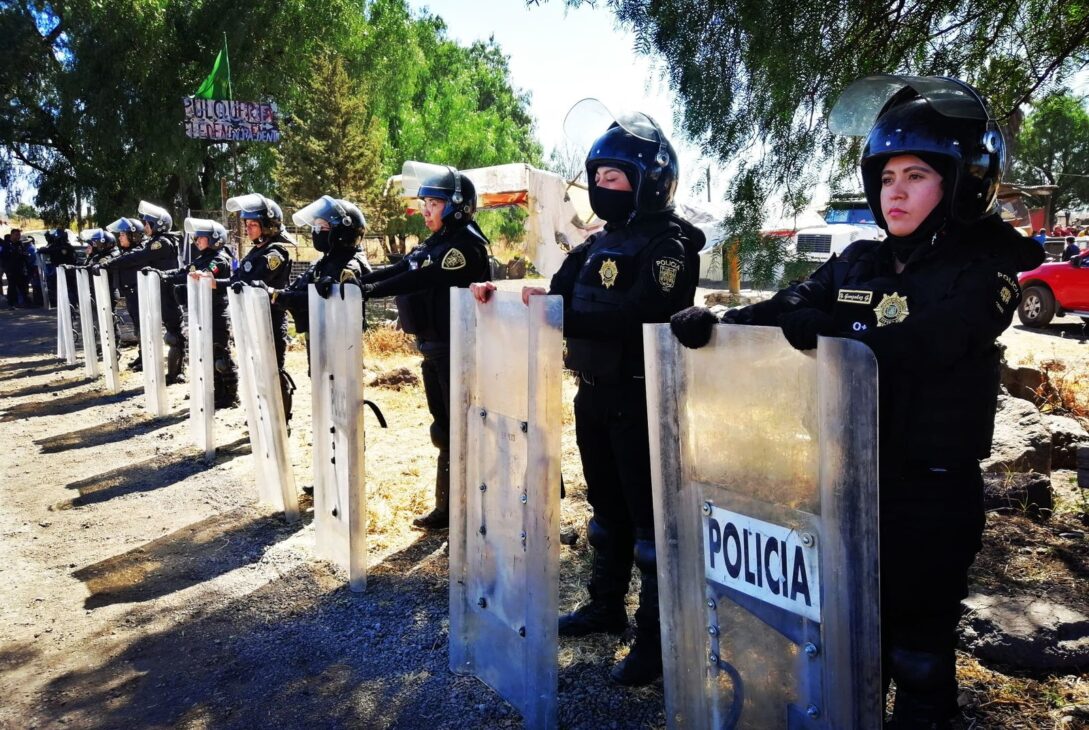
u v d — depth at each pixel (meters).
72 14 20.00
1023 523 3.75
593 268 2.69
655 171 2.62
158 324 7.20
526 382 2.46
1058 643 2.71
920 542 1.87
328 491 3.93
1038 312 13.70
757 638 1.88
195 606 3.64
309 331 3.92
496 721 2.66
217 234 7.39
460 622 2.93
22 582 3.96
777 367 1.75
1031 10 3.68
